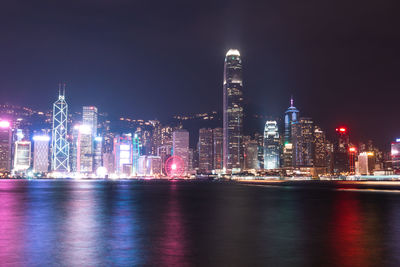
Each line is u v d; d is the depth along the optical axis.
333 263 22.39
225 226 39.50
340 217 48.97
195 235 33.12
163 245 28.23
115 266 21.61
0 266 21.53
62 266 21.56
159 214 52.59
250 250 26.34
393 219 46.41
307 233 34.38
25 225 39.78
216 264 22.14
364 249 26.58
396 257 23.94
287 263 22.41
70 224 40.84
